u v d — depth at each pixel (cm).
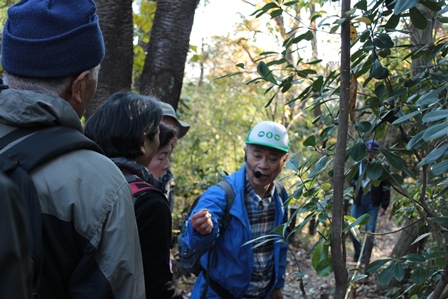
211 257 298
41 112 146
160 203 189
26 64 152
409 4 151
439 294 197
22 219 79
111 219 146
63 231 142
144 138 207
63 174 144
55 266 143
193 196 817
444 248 214
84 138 151
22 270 76
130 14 439
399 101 218
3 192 77
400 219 428
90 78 162
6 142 145
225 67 1173
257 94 1109
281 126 308
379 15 201
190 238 286
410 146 172
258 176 301
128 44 440
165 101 470
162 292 189
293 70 231
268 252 308
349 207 862
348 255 830
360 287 598
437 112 154
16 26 153
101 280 143
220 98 1162
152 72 470
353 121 197
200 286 305
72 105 161
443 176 268
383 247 940
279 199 312
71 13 155
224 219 298
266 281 308
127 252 147
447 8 186
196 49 632
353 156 197
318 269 205
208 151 1071
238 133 1138
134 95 211
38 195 140
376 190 714
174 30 469
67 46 153
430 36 257
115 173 152
